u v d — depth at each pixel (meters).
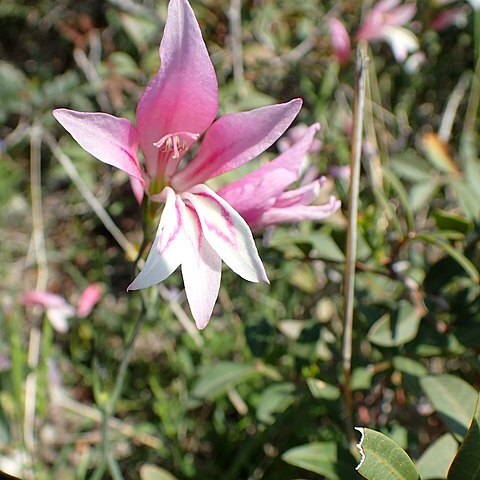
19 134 0.29
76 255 0.28
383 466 0.11
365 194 0.24
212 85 0.12
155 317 0.23
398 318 0.16
